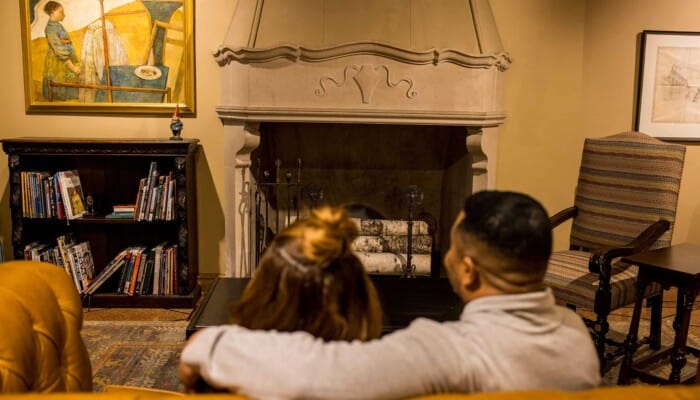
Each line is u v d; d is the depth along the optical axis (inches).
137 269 144.0
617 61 155.1
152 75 148.9
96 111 149.9
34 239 148.9
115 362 117.0
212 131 152.7
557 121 158.7
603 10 153.6
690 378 108.7
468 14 146.6
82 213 144.8
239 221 149.4
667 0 151.9
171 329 133.0
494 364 39.3
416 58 140.8
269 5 143.4
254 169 156.1
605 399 37.9
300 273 40.7
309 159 163.8
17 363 50.4
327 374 35.6
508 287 41.5
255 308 42.0
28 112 149.8
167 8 146.4
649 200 122.1
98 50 147.3
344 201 166.4
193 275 153.0
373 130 162.6
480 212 42.2
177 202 141.3
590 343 43.5
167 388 107.8
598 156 130.9
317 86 141.7
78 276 143.2
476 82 143.5
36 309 57.3
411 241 152.6
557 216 133.6
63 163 148.8
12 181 137.9
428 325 40.8
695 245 114.3
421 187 166.7
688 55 153.2
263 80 140.6
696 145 157.6
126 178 150.4
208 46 149.2
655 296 121.3
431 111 143.1
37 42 146.6
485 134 147.5
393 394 36.2
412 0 146.0
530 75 156.5
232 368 37.9
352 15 143.9
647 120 156.2
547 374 40.5
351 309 42.1
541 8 153.9
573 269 116.9
